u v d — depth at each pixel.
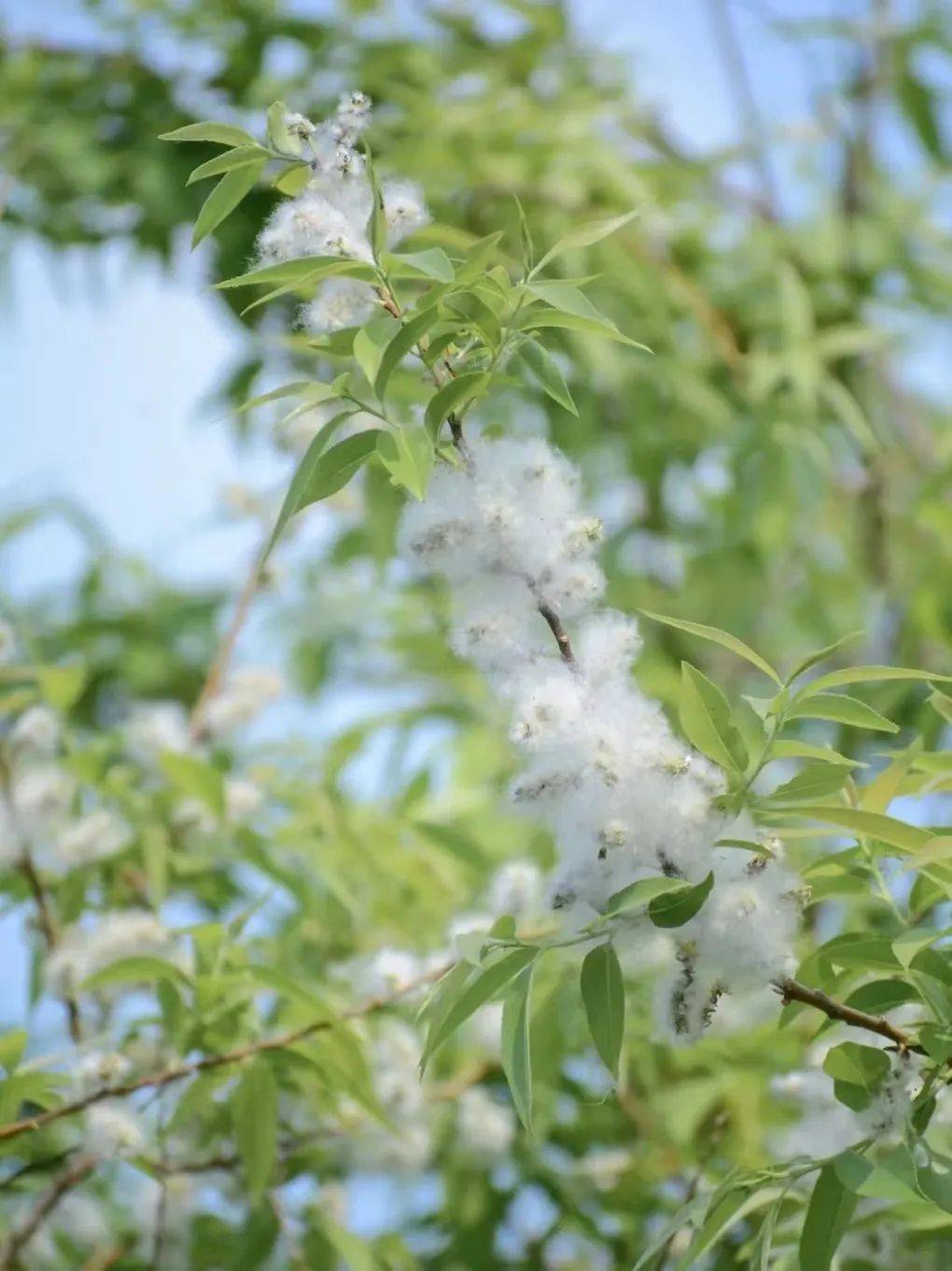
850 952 1.63
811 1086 1.72
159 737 2.10
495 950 1.59
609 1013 1.58
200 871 2.06
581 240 1.62
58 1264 2.02
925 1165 1.60
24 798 1.98
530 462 1.62
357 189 1.63
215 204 1.62
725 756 1.59
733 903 1.58
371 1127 1.98
